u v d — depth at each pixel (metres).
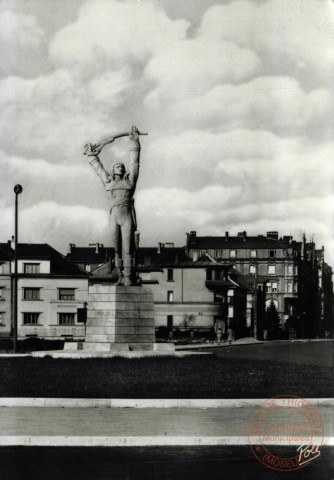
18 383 21.23
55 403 18.66
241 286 98.31
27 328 73.12
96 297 30.28
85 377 22.42
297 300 115.25
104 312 30.02
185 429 15.71
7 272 73.31
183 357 29.56
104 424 16.17
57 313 73.62
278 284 115.38
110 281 84.06
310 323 121.19
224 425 16.20
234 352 42.12
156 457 13.87
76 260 125.50
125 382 21.44
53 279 73.69
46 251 74.56
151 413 17.69
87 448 14.51
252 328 90.19
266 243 117.06
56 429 15.60
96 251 127.19
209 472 12.98
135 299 29.98
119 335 29.73
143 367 25.17
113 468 13.05
